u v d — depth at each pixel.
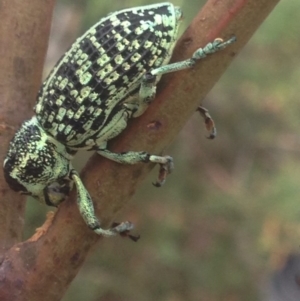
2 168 0.06
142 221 0.15
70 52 0.06
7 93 0.06
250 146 0.18
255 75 0.16
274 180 0.17
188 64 0.05
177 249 0.15
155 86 0.05
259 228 0.16
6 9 0.06
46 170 0.06
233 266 0.15
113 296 0.15
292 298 0.07
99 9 0.13
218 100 0.17
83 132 0.06
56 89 0.06
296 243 0.15
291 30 0.15
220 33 0.05
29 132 0.06
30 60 0.06
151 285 0.15
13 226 0.06
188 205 0.16
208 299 0.15
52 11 0.06
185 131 0.17
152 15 0.06
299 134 0.18
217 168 0.18
